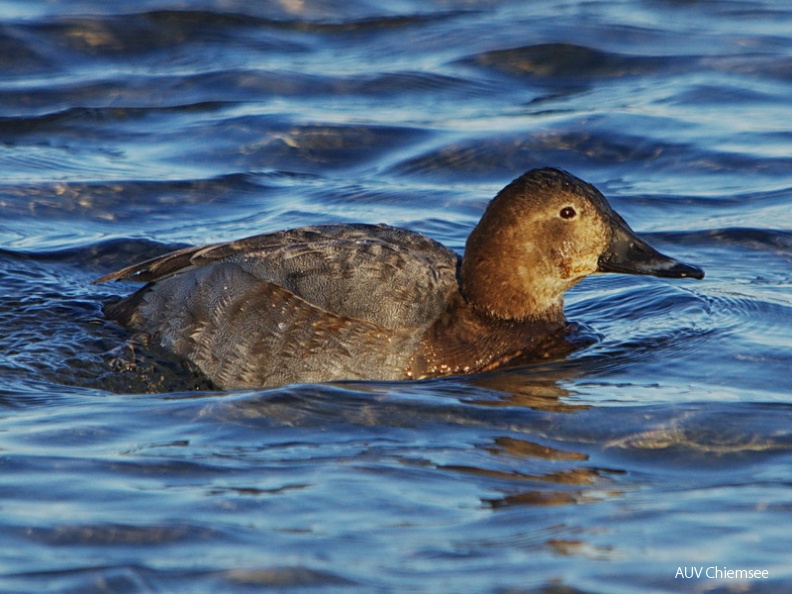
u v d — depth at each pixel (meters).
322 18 21.94
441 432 9.13
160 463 8.41
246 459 8.52
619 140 17.30
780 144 17.05
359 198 15.76
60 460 8.45
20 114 18.17
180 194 15.88
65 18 20.89
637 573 6.91
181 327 10.99
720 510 7.72
